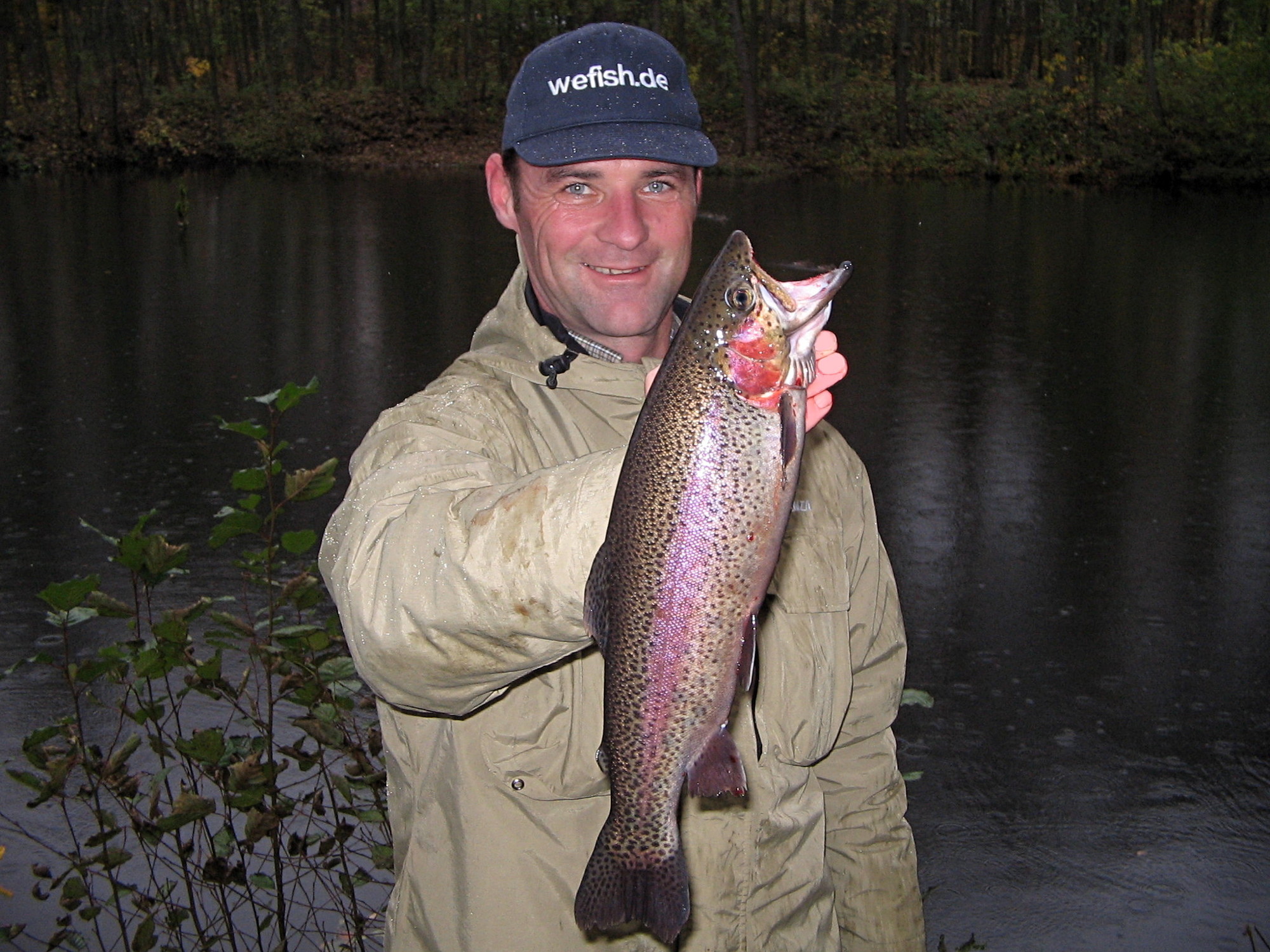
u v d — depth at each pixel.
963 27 26.14
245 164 20.94
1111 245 11.32
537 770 1.03
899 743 2.75
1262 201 16.03
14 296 8.29
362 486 0.94
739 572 0.84
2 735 2.54
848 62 24.03
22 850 2.13
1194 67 21.39
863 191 16.67
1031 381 6.24
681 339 0.84
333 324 7.45
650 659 0.85
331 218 12.91
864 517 1.24
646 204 1.11
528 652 0.84
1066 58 21.64
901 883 1.29
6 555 3.65
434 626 0.83
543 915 1.03
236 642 2.93
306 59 24.27
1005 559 3.82
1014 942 2.10
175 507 4.14
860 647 1.23
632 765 0.87
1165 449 5.05
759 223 12.51
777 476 0.84
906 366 6.55
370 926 1.88
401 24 24.00
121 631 3.07
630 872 0.88
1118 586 3.61
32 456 4.74
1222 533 4.06
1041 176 19.00
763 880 1.10
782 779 1.11
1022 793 2.55
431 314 7.80
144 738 2.50
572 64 1.09
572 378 1.08
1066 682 3.03
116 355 6.58
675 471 0.83
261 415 5.38
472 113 22.39
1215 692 2.98
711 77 23.42
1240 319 7.89
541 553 0.81
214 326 7.36
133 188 16.27
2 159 19.06
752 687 1.09
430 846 1.06
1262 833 2.42
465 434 1.03
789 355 0.83
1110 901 2.21
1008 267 9.95
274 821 1.67
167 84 24.09
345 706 1.69
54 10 25.48
